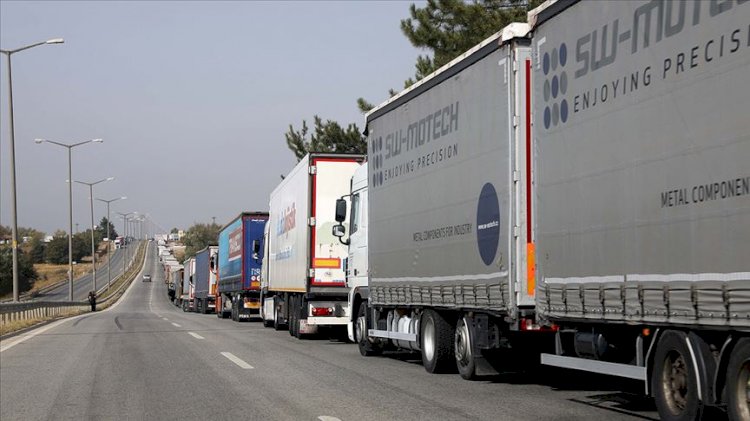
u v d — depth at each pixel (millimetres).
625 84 9805
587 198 10680
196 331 32750
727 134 8039
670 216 8922
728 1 8047
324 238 26641
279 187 32906
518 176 12664
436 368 16172
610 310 10133
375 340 20172
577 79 10938
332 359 19828
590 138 10602
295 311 28422
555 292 11539
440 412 11586
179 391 14203
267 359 19797
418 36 30844
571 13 11109
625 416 11016
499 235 13000
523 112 12719
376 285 19188
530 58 12773
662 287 9078
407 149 17281
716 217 8203
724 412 9172
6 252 130750
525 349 13828
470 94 14203
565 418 10922
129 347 24016
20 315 42062
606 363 10789
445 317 16047
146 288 163500
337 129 50562
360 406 12234
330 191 26781
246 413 11812
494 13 29188
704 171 8383
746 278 7797
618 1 9984
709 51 8312
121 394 14008
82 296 129500
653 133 9234
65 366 18906
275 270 33281
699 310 8484
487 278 13445
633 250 9617
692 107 8562
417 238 16625
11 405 13055
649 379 9820
